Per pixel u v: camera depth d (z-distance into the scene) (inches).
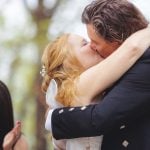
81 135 111.9
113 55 112.2
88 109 111.0
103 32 112.3
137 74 109.7
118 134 111.6
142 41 110.8
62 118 113.3
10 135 118.9
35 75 545.0
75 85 115.3
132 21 112.5
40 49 510.3
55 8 518.6
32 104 687.1
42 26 510.0
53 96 118.9
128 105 108.5
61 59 119.0
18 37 612.7
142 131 110.2
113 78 111.6
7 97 124.6
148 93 109.0
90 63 117.6
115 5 112.7
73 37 121.3
